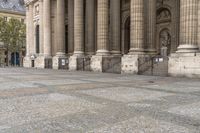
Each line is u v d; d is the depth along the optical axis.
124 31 44.03
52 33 50.09
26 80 19.20
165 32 38.56
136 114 7.41
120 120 6.71
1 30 76.94
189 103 9.21
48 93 11.70
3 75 25.62
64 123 6.39
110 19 36.19
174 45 35.66
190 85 15.47
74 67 39.22
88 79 20.30
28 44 60.06
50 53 49.31
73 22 44.62
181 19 22.33
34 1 56.44
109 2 38.72
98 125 6.22
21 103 9.08
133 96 10.86
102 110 7.94
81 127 6.05
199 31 21.45
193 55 21.00
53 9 49.88
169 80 19.12
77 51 39.66
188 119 6.86
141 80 19.22
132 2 27.91
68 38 45.50
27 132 5.66
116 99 10.05
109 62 33.22
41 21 52.47
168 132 5.70
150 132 5.68
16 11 90.88
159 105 8.80
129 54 28.39
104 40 33.41
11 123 6.38
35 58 54.59
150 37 29.39
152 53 29.25
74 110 7.93
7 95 11.03
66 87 14.23
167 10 37.97
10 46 80.00
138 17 27.62
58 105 8.72
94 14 41.34
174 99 10.10
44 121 6.59
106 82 17.50
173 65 22.72
